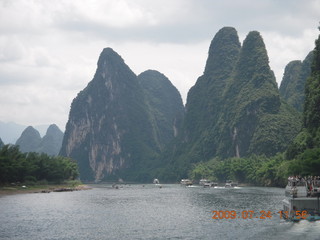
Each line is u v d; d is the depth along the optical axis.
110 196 155.12
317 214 64.50
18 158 194.75
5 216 87.88
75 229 69.62
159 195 157.88
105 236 62.75
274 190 167.50
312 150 134.12
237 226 66.94
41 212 95.44
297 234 55.41
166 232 64.94
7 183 180.12
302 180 67.31
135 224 74.44
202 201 119.94
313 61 192.00
